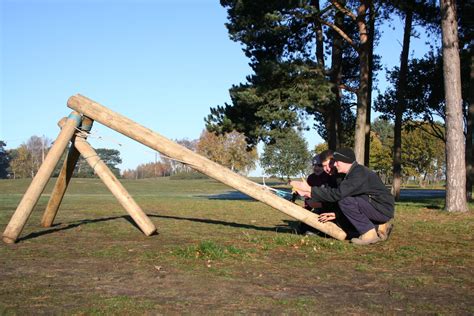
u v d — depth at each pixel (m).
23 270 5.05
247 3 22.02
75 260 5.57
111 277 4.74
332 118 25.95
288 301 3.94
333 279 4.78
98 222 9.71
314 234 7.64
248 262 5.52
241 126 23.28
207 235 7.78
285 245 6.68
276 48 23.84
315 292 4.27
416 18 25.27
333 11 22.73
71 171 8.38
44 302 3.86
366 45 22.09
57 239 7.26
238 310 3.69
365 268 5.27
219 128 23.84
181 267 5.21
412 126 33.97
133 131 7.46
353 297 4.11
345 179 6.88
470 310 3.77
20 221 6.89
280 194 7.72
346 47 27.70
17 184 51.34
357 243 6.87
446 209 14.54
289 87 22.33
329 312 3.68
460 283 4.64
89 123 7.75
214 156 83.25
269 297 4.07
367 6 21.84
